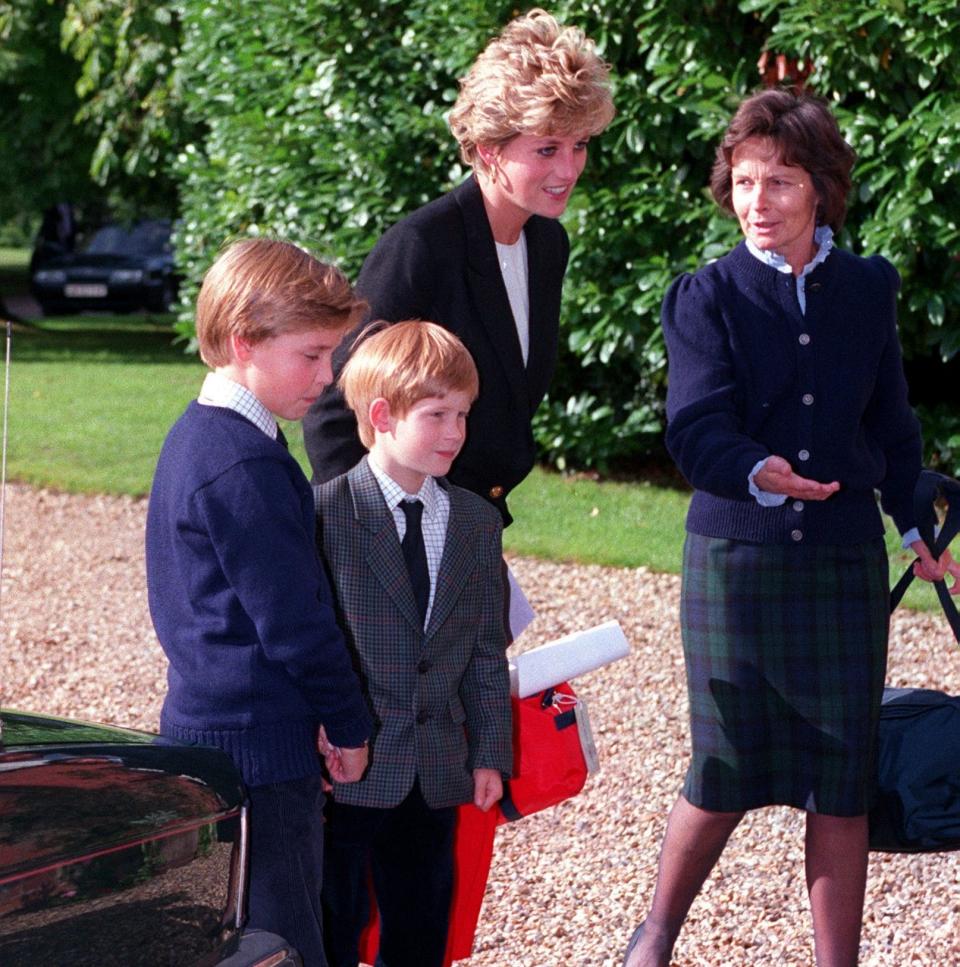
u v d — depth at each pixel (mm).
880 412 4219
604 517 11305
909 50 9922
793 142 3896
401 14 12656
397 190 12625
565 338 12250
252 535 3307
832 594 3994
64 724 3035
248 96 14109
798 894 5199
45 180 25469
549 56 3908
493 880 5410
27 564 10680
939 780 4078
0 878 2410
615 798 6145
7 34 23562
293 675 3348
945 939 4848
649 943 4188
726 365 4012
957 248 10320
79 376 19844
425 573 3893
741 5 10383
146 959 2695
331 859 3957
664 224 11375
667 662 7902
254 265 3438
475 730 3979
